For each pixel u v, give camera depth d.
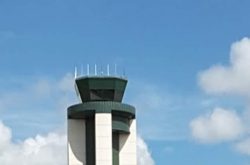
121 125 126.44
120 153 127.88
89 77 126.69
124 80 128.75
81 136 127.31
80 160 126.06
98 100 127.38
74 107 125.69
